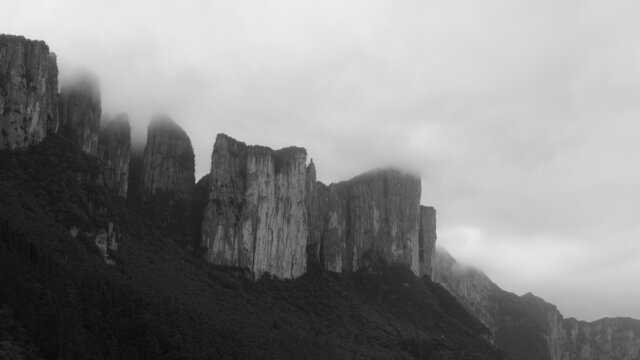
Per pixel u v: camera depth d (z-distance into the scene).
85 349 168.62
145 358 180.12
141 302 193.75
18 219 189.88
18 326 158.12
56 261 182.75
